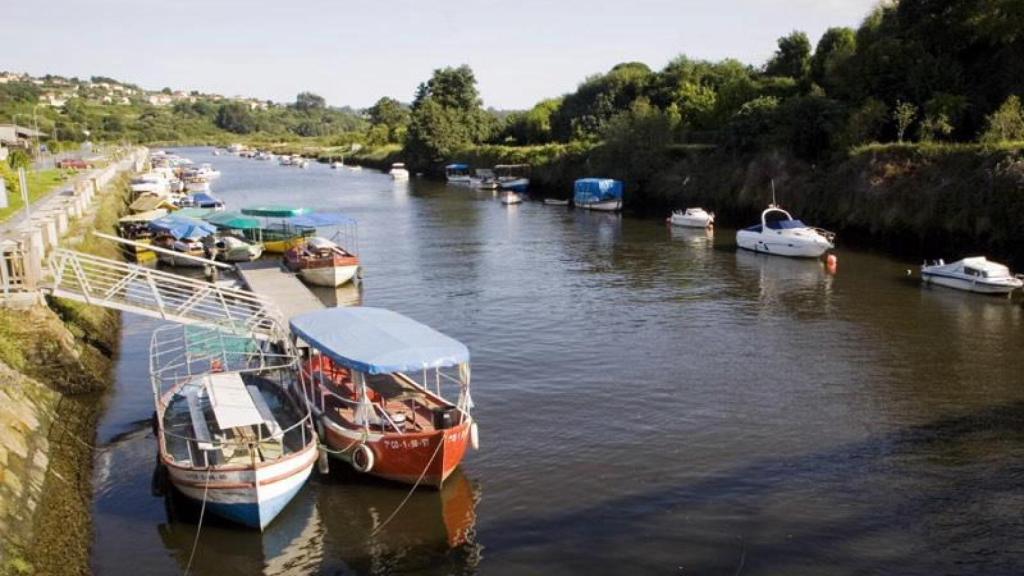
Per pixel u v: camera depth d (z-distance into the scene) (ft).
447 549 58.80
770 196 234.58
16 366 81.61
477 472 71.26
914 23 236.02
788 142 239.50
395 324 78.23
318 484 69.26
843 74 248.52
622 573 55.31
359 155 617.62
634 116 308.60
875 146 202.80
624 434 79.25
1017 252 159.53
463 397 71.97
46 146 430.20
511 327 120.37
